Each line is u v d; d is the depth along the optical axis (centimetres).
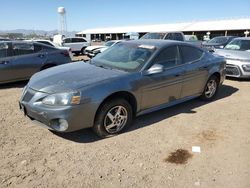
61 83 390
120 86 408
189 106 588
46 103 373
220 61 628
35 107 380
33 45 806
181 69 514
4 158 351
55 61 845
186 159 364
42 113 374
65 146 388
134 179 316
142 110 461
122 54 501
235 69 873
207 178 322
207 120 507
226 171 337
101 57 524
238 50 959
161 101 488
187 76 529
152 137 425
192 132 450
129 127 459
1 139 405
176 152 382
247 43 984
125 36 4694
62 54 869
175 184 309
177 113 539
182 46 538
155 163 351
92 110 383
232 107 592
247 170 340
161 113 536
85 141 404
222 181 317
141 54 478
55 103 369
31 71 795
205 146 402
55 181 307
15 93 692
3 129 443
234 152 386
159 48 486
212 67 596
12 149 376
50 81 402
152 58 465
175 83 504
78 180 311
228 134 447
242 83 866
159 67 445
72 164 342
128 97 439
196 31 4666
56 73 438
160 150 386
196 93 579
